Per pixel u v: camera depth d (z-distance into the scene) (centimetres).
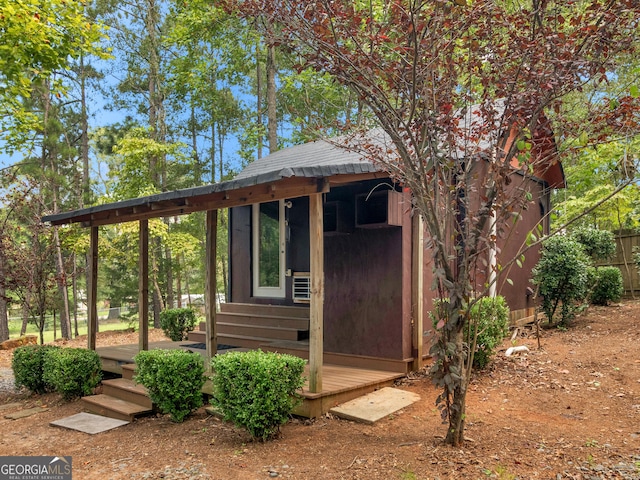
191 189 539
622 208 1130
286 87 1551
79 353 708
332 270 698
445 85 386
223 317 935
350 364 668
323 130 557
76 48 891
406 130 368
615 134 383
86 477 408
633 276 1107
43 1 757
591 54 361
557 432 412
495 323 586
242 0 423
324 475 364
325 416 502
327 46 378
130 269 1958
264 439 448
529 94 349
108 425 566
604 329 750
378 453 395
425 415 482
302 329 795
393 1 374
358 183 670
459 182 384
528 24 388
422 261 654
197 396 556
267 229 962
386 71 378
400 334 625
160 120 1919
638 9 339
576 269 779
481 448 385
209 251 623
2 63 741
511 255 838
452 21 374
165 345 869
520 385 538
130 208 699
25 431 575
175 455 441
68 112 2025
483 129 382
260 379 442
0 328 1505
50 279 980
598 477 329
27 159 1903
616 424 422
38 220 964
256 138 1833
